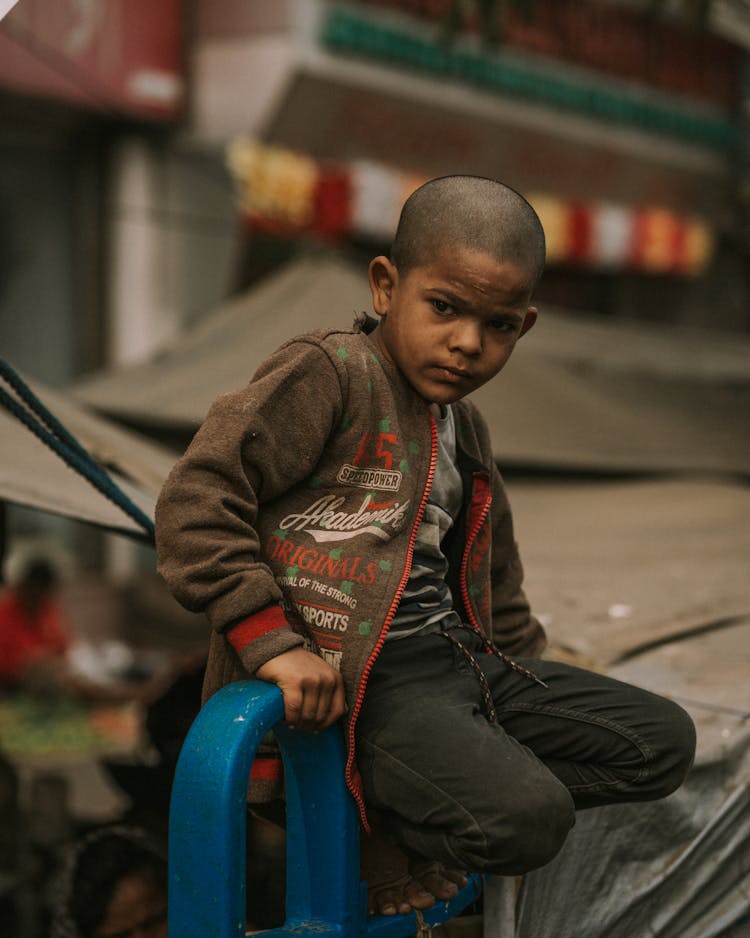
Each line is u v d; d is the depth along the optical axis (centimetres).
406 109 927
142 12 779
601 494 461
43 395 321
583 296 1180
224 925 129
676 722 153
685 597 297
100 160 796
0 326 753
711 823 199
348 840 144
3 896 364
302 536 145
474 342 142
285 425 143
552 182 1111
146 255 810
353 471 147
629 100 1143
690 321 1313
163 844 277
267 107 813
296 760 146
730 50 1262
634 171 1194
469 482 159
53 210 785
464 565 159
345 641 140
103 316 805
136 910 271
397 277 148
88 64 749
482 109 983
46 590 602
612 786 152
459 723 141
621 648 251
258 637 135
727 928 204
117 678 600
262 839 271
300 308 573
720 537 380
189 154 823
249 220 862
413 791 140
